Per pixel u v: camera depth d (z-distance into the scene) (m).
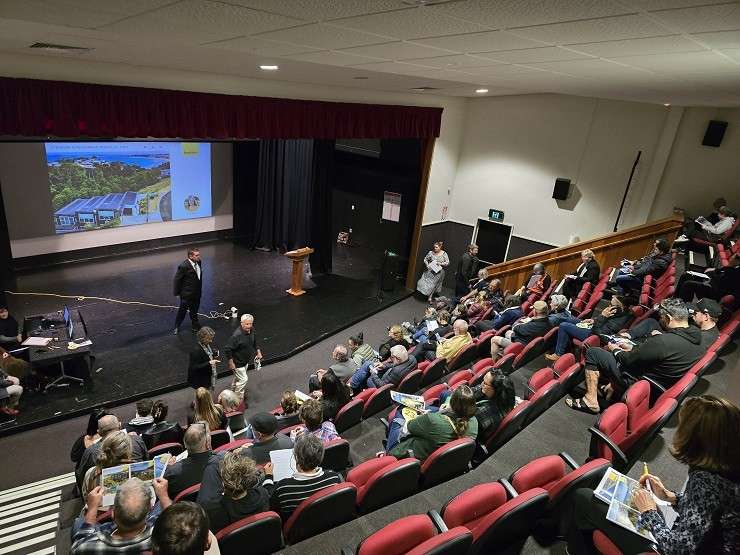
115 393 6.06
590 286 7.20
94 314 8.15
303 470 2.97
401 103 9.11
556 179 9.45
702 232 7.83
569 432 3.88
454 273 11.37
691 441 1.81
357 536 2.94
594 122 8.96
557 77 4.57
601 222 9.27
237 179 12.64
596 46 2.59
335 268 11.51
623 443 3.01
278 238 12.29
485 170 10.47
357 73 5.64
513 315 6.59
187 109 6.23
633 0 1.63
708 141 8.06
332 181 10.45
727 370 4.41
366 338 8.40
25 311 8.10
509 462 3.55
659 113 8.34
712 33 1.99
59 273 9.77
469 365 5.99
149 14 2.32
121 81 5.61
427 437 3.36
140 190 11.09
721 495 1.74
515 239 10.36
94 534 2.52
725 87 4.22
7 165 9.16
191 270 7.45
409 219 10.77
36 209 9.69
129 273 10.08
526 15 1.97
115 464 3.17
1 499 4.45
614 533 2.26
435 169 10.26
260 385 6.72
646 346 3.81
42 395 5.91
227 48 3.52
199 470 3.19
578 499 2.45
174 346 7.30
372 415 4.84
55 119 5.19
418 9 1.98
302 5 1.98
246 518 2.61
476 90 8.21
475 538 2.37
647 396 3.52
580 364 4.30
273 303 9.30
